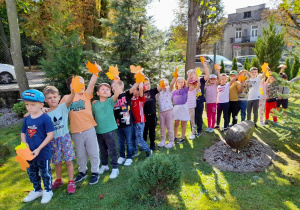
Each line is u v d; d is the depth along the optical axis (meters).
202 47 26.72
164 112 4.29
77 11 10.81
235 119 5.35
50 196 2.80
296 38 3.71
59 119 2.88
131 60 6.36
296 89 3.42
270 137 4.81
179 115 4.48
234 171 3.40
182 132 4.60
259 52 8.80
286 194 2.78
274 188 2.91
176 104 4.53
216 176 3.26
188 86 4.61
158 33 6.92
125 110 3.57
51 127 2.66
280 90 5.50
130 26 6.53
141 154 4.14
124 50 6.55
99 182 3.20
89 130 3.08
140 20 6.47
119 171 3.50
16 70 6.97
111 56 6.61
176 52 7.14
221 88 5.14
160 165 2.57
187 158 3.89
